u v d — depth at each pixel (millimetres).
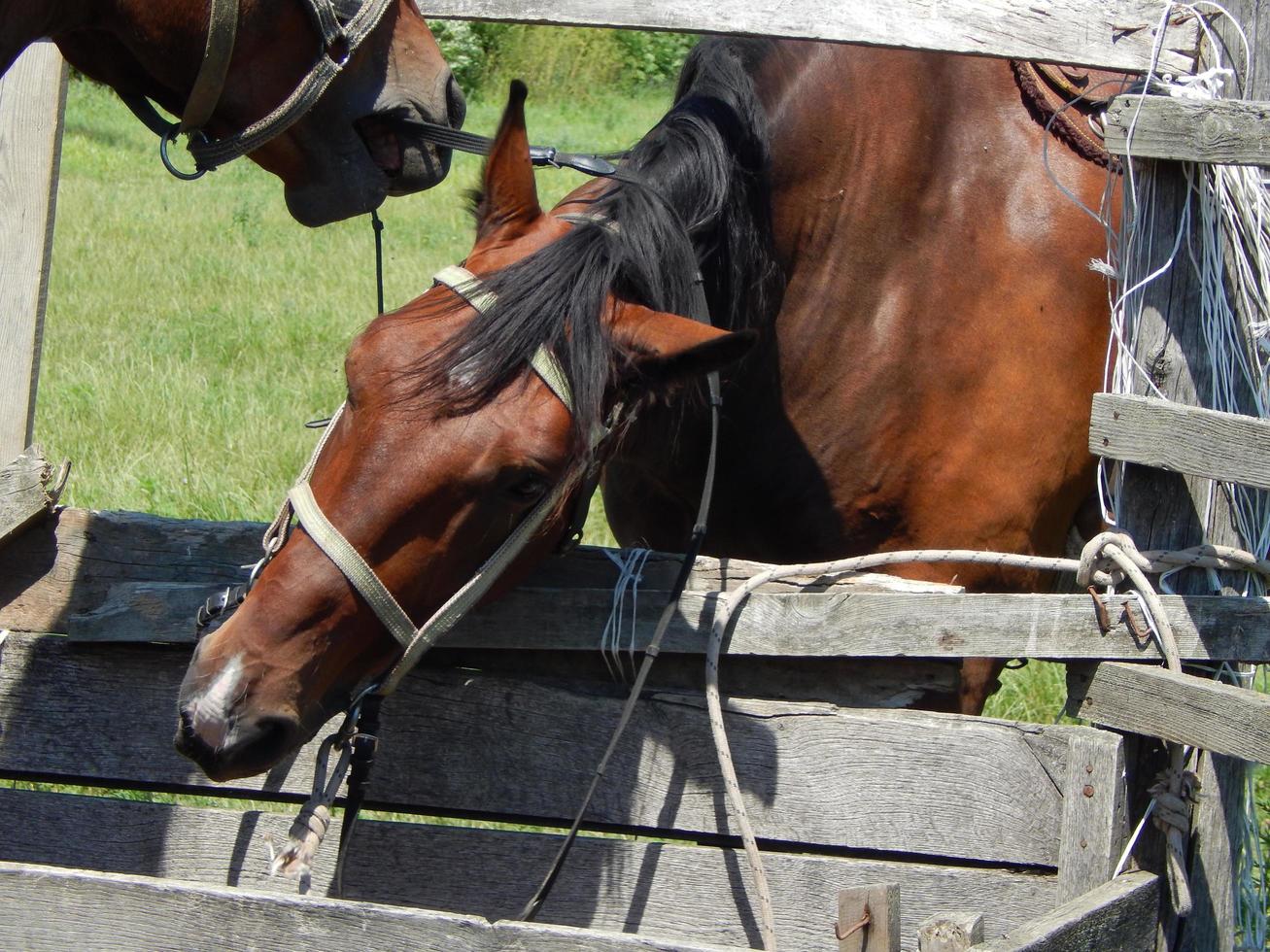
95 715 4066
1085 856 3363
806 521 4363
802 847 3666
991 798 3484
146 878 3004
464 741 3865
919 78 4328
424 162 4340
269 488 8500
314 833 3371
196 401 10219
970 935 2867
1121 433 3490
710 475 3779
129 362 11367
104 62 4551
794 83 4180
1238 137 3289
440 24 31500
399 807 3943
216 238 17281
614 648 3732
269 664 3221
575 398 3215
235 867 4000
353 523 3217
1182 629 3490
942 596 3574
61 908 3008
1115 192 4277
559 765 3801
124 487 8328
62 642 4078
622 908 3762
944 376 4215
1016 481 4215
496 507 3262
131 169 22094
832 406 4258
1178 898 3422
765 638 3652
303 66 4230
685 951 2711
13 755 4117
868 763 3574
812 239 4191
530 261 3330
